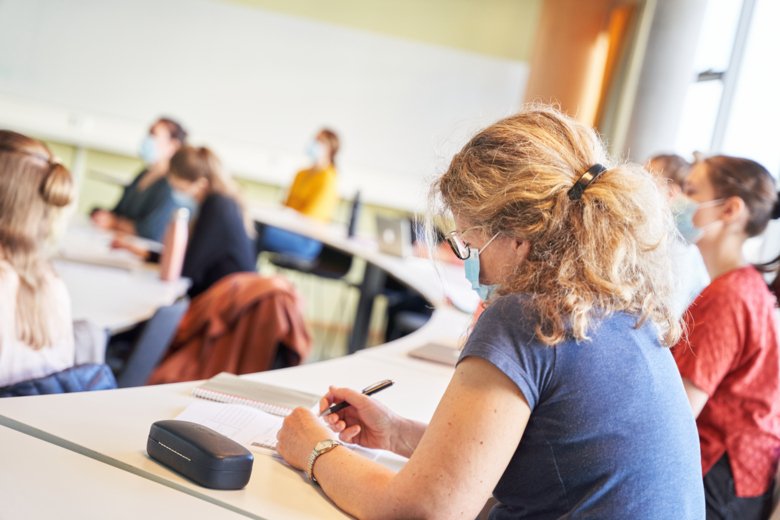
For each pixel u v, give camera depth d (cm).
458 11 700
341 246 509
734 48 385
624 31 555
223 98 716
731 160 203
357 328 526
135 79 716
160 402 158
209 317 291
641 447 116
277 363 300
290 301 294
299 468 135
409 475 116
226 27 711
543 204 119
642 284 122
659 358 123
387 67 709
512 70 701
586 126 129
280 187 717
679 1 444
